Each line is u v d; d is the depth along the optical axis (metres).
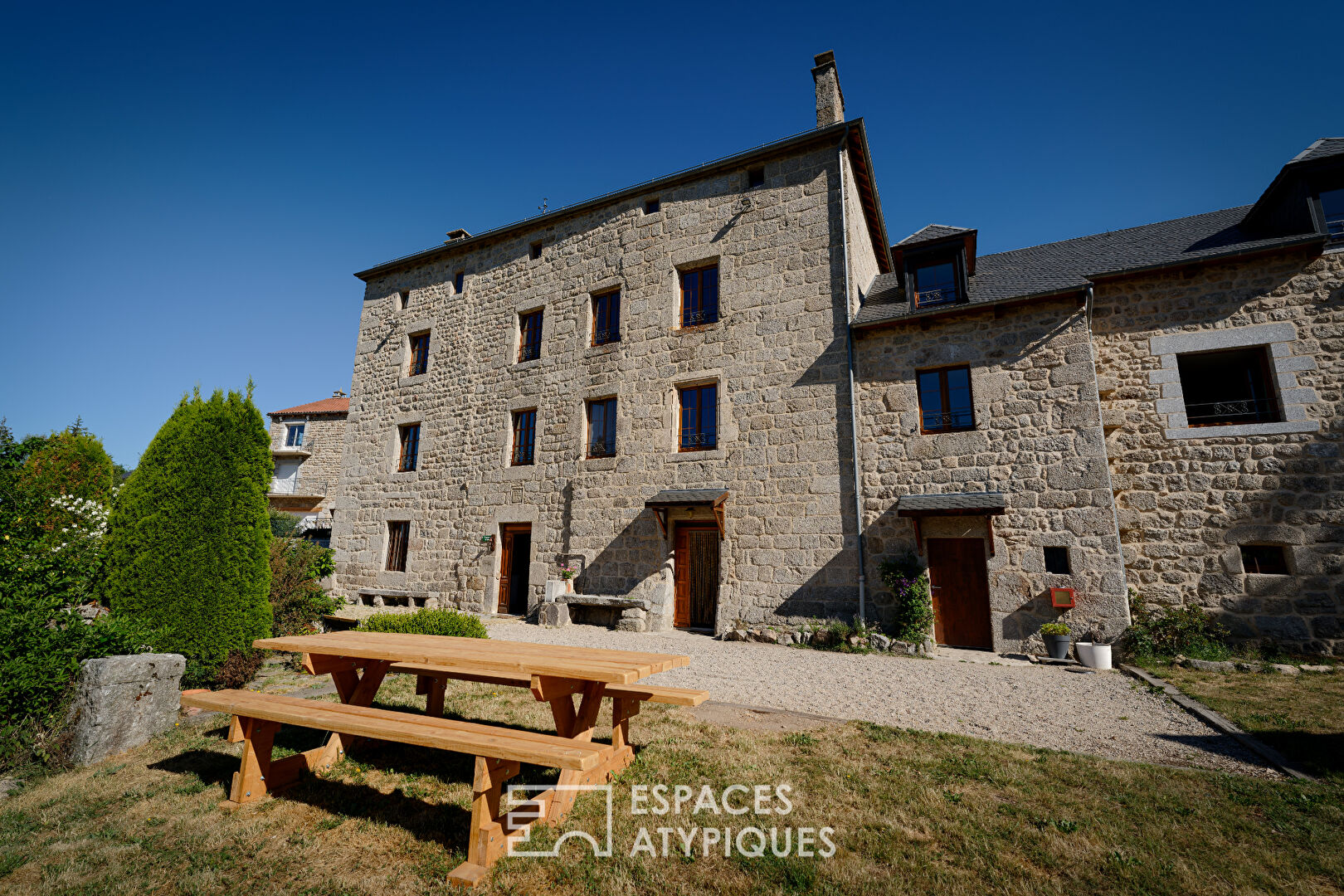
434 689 4.60
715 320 10.95
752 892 2.35
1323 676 6.30
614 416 11.65
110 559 5.24
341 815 3.08
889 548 8.82
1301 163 7.80
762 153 10.73
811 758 3.75
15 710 3.84
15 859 2.67
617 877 2.46
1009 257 11.16
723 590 9.55
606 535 10.94
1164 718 4.94
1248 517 7.64
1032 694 5.75
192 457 5.50
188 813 3.11
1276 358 7.86
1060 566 7.93
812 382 9.69
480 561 12.50
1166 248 9.07
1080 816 2.97
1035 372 8.52
